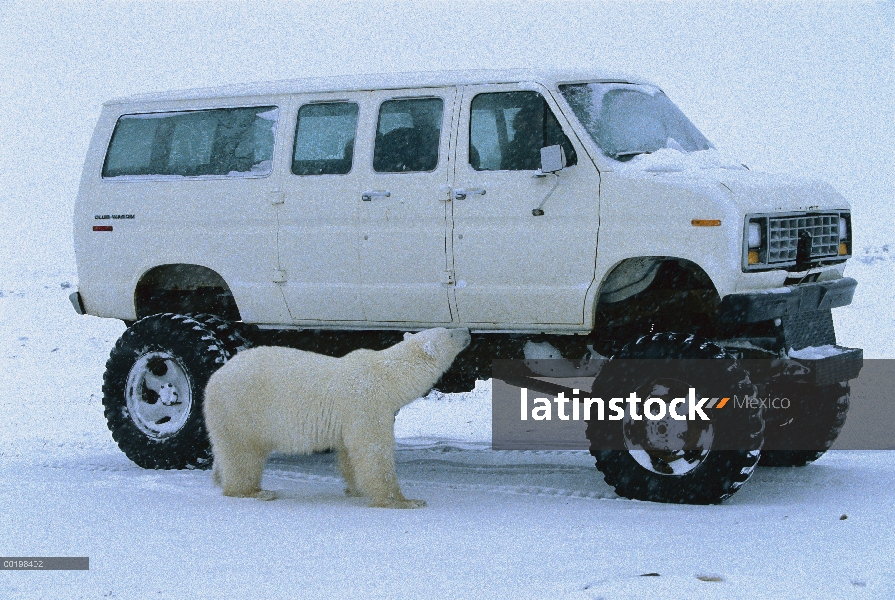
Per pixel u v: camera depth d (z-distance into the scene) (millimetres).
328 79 13508
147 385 14109
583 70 12695
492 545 8969
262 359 11320
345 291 12930
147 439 13828
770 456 13172
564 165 11398
